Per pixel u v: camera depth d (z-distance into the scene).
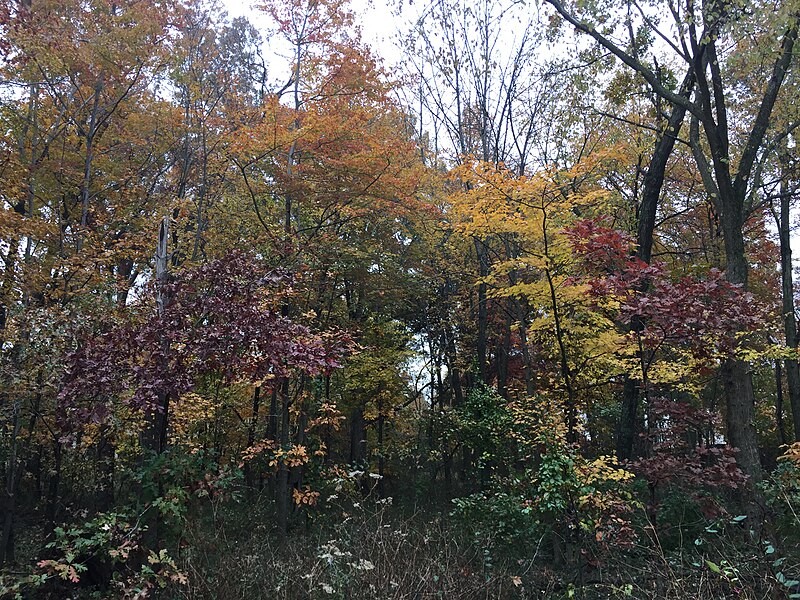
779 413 19.52
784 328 16.00
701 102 11.41
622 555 7.45
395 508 13.13
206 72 14.07
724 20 9.04
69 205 14.05
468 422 13.23
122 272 15.75
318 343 6.93
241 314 6.49
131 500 7.77
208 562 7.16
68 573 6.33
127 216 13.03
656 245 17.52
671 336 7.42
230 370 6.49
